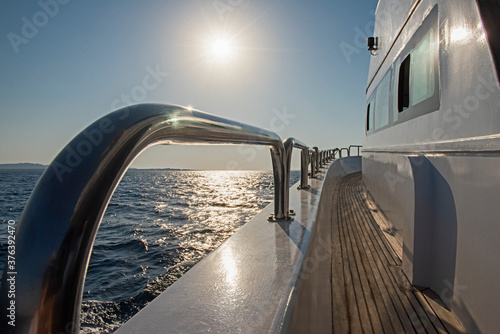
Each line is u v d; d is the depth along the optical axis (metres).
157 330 0.73
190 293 0.92
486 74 1.71
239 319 0.78
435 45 2.57
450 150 2.19
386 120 4.76
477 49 1.82
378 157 5.52
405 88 3.70
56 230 0.30
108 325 6.27
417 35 3.11
